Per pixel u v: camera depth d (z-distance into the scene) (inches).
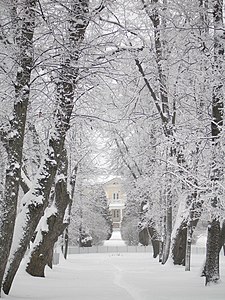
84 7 407.5
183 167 538.3
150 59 663.8
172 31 560.7
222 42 479.5
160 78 698.8
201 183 502.3
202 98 587.2
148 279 633.0
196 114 616.7
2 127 440.5
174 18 547.2
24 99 386.0
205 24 495.2
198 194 532.7
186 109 669.9
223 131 463.2
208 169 514.3
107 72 447.5
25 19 378.3
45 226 619.8
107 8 444.1
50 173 430.9
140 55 663.8
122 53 493.7
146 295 437.1
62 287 507.2
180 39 556.7
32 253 612.4
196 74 557.6
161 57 626.8
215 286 492.7
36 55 414.9
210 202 487.8
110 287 520.1
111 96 615.8
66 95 431.8
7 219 362.3
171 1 531.5
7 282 401.4
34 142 627.2
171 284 548.1
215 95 494.0
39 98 491.2
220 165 474.0
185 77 629.3
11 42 399.9
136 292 474.3
